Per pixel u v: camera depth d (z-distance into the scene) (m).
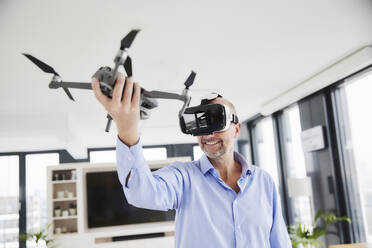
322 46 3.12
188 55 3.13
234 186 1.09
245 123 6.85
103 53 2.88
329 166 4.10
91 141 7.53
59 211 4.88
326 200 4.18
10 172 7.51
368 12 2.47
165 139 8.06
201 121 0.93
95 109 4.93
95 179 5.02
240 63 3.44
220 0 2.18
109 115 0.65
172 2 2.16
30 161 7.63
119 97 0.57
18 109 4.73
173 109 5.26
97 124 5.91
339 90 4.07
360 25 2.69
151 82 3.85
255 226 1.01
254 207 1.03
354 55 3.28
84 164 4.89
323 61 3.54
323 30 2.75
